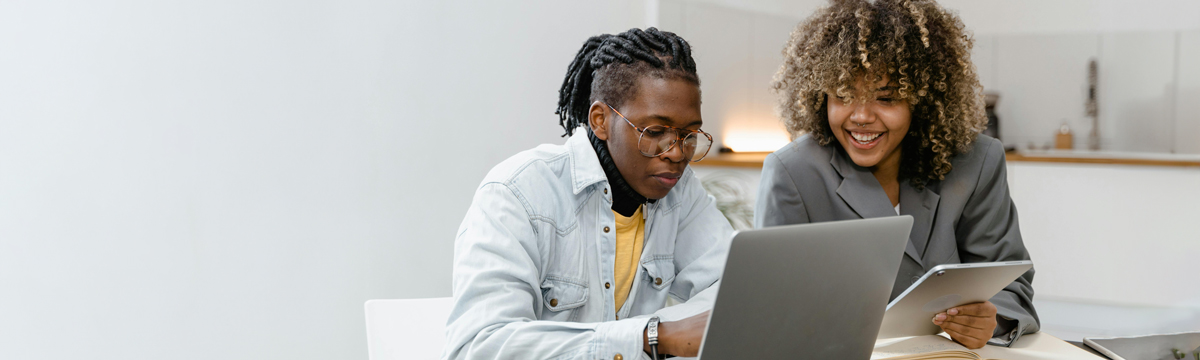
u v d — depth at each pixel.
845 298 0.85
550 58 2.89
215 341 2.27
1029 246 3.63
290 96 2.30
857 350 0.95
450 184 2.67
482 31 2.69
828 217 1.52
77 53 2.00
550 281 1.09
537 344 0.88
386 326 1.23
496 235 0.98
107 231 2.08
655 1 3.24
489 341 0.89
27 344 2.02
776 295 0.76
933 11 1.36
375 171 2.49
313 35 2.33
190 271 2.20
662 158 1.01
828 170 1.49
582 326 0.89
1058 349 1.19
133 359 2.16
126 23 2.04
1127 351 1.17
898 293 1.46
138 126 2.08
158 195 2.13
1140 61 4.46
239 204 2.26
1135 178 3.40
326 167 2.39
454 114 2.65
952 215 1.44
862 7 1.34
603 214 1.11
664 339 0.86
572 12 2.96
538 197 1.05
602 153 1.08
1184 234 3.33
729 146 4.31
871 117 1.34
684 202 1.26
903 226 0.86
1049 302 3.61
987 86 4.89
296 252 2.37
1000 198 1.47
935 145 1.40
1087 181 3.49
